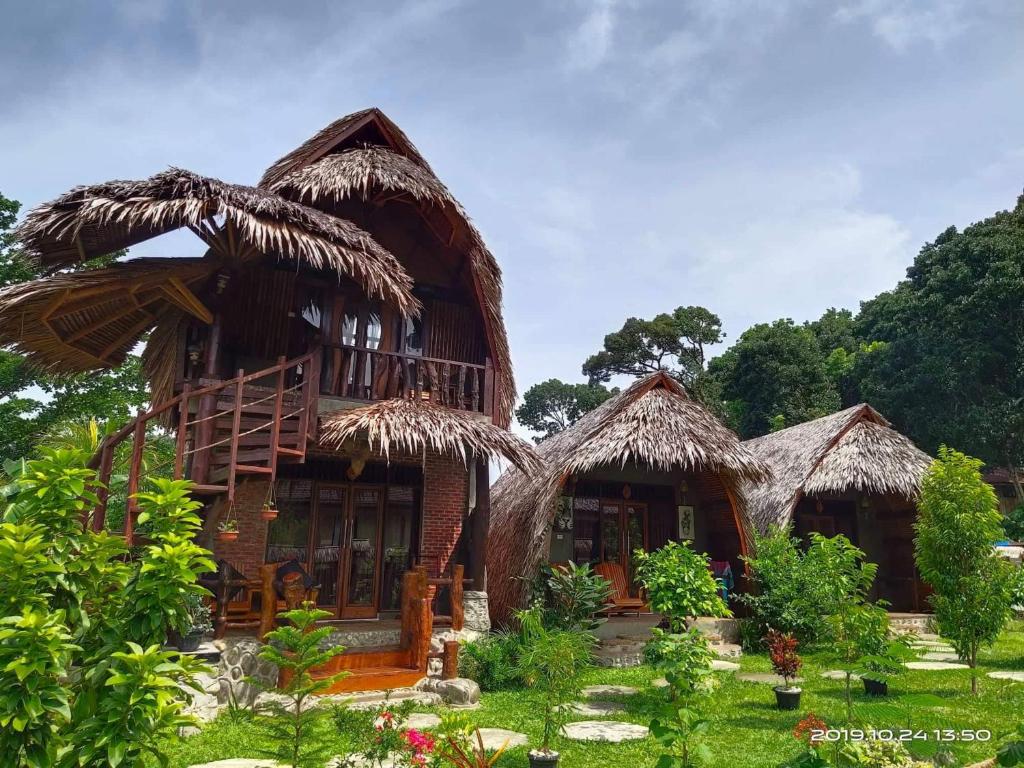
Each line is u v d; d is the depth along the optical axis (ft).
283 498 37.04
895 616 52.24
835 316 137.69
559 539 48.26
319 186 35.12
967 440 89.30
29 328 30.83
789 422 108.88
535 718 25.73
